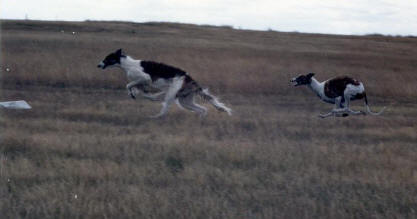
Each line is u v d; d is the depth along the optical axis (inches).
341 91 681.0
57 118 579.8
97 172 369.4
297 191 354.3
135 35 1691.7
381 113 756.0
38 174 364.2
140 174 372.2
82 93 845.2
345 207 326.6
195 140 481.7
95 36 1567.4
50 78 930.1
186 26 2032.5
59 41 1373.0
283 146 475.8
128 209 301.9
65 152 427.5
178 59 1219.9
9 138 451.8
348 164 425.7
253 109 740.7
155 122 590.6
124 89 908.6
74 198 318.0
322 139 533.0
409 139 552.4
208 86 960.3
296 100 883.4
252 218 303.4
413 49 1882.4
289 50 1595.7
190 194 337.1
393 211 322.0
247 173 390.3
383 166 422.3
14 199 319.0
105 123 577.3
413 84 1062.4
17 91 828.0
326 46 1807.3
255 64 1187.9
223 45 1574.8
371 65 1384.1
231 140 497.4
